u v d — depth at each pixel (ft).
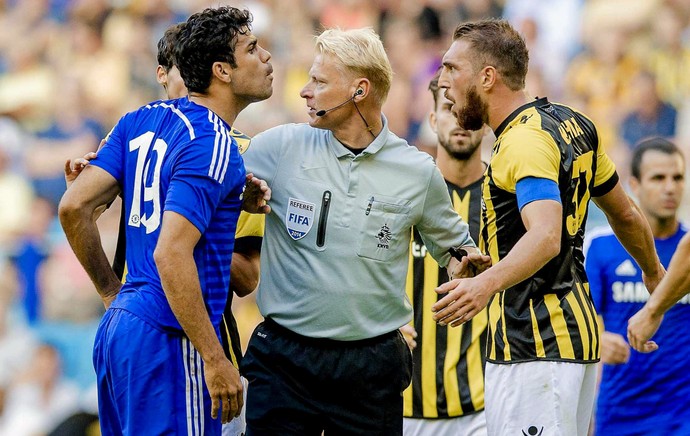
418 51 151.02
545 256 45.55
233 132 55.98
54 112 158.92
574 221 49.90
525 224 47.03
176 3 169.68
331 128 51.06
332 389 51.49
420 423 63.46
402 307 52.60
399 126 141.18
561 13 150.51
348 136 51.16
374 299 51.26
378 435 52.19
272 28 157.79
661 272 57.47
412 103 143.23
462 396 62.49
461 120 51.16
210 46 48.98
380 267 51.13
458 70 50.55
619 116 135.95
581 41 147.84
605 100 139.03
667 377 70.64
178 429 47.65
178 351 47.93
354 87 50.49
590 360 50.14
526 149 47.47
